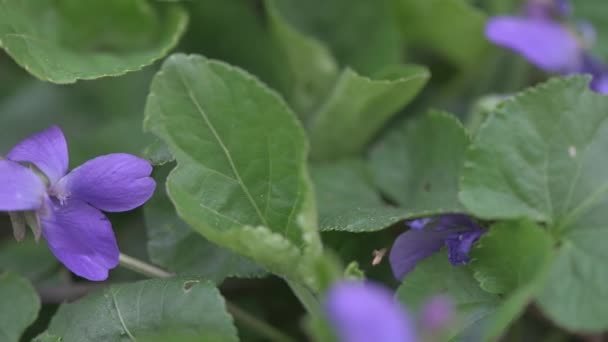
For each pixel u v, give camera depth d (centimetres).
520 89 31
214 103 25
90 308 25
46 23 28
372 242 27
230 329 24
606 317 24
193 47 30
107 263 25
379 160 29
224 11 30
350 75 27
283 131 25
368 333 21
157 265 28
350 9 31
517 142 25
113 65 27
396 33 30
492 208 25
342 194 28
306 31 31
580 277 24
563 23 30
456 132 28
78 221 25
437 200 27
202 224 24
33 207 25
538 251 24
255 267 26
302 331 28
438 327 22
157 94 25
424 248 26
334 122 29
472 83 31
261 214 25
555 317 24
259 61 30
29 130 30
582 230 25
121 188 25
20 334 26
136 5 29
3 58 31
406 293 25
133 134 29
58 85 31
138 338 25
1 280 26
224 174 25
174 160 26
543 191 25
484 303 25
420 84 28
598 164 25
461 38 31
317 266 23
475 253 25
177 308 25
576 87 25
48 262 28
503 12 31
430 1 30
